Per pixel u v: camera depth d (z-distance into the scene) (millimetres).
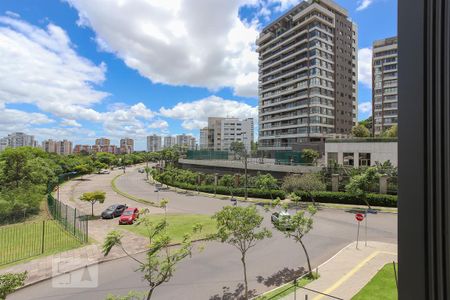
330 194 29547
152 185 58219
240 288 10836
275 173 40719
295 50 72000
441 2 1579
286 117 72875
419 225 1608
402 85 1716
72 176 68375
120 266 13422
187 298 10125
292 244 16094
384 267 12039
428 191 1579
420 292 1581
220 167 52938
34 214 27312
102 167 88938
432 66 1589
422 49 1621
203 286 11055
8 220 24562
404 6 1728
